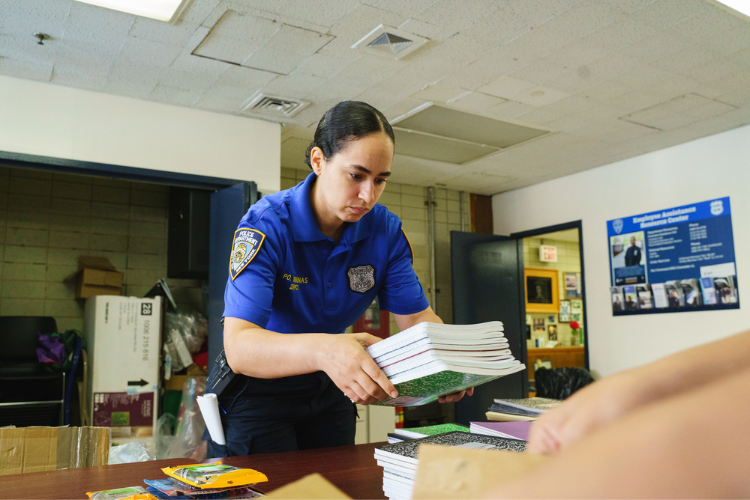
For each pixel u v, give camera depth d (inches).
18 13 101.4
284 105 145.9
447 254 232.1
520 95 140.3
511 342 221.1
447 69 126.8
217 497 30.3
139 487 32.1
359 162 43.0
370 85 135.0
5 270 164.1
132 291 181.5
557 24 107.6
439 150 182.5
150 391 151.3
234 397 49.1
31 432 42.9
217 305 145.0
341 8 101.3
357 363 33.2
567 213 209.9
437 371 29.8
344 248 51.6
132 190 185.6
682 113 150.1
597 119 155.2
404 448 31.2
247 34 110.5
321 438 53.2
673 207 174.1
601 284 193.5
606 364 188.4
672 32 110.4
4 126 123.4
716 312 159.6
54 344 144.5
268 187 155.3
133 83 131.0
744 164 157.3
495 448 31.6
